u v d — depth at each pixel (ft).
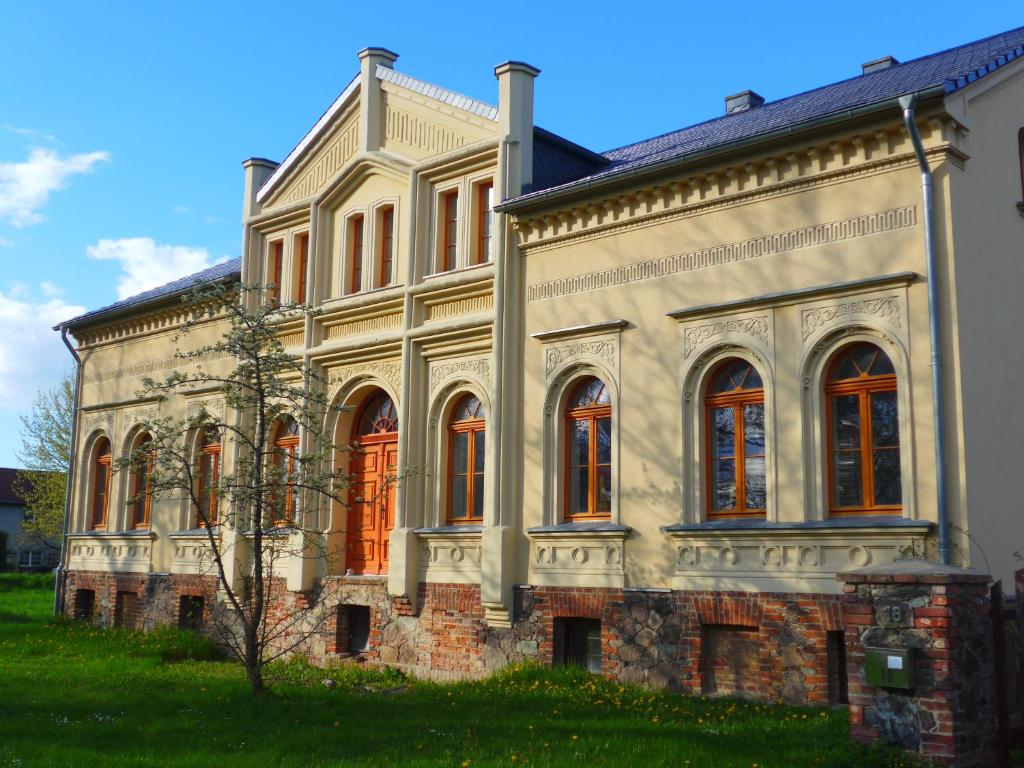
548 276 57.31
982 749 31.22
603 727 39.52
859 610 32.14
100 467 89.76
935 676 30.45
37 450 164.55
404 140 66.44
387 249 67.87
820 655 44.01
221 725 41.09
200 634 74.33
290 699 47.21
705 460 50.21
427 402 62.90
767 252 48.55
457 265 62.18
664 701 45.80
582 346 55.16
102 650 67.82
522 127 59.62
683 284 51.47
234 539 71.56
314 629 56.70
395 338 64.28
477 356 60.70
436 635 59.21
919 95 42.52
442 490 61.52
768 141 47.57
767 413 47.60
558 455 55.77
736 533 47.24
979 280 44.14
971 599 31.83
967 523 40.93
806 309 46.93
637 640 50.34
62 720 42.09
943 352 42.32
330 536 66.69
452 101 63.21
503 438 57.06
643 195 53.16
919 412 43.01
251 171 76.79
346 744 37.40
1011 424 44.73
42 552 234.38
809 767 31.37
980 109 45.78
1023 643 40.14
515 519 56.54
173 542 78.43
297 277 73.15
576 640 54.19
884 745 31.01
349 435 69.00
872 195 45.42
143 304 82.38
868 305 45.03
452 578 59.00
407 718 42.57
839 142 46.06
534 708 44.62
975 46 59.67
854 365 46.11
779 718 41.04
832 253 46.32
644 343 52.60
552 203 56.34
